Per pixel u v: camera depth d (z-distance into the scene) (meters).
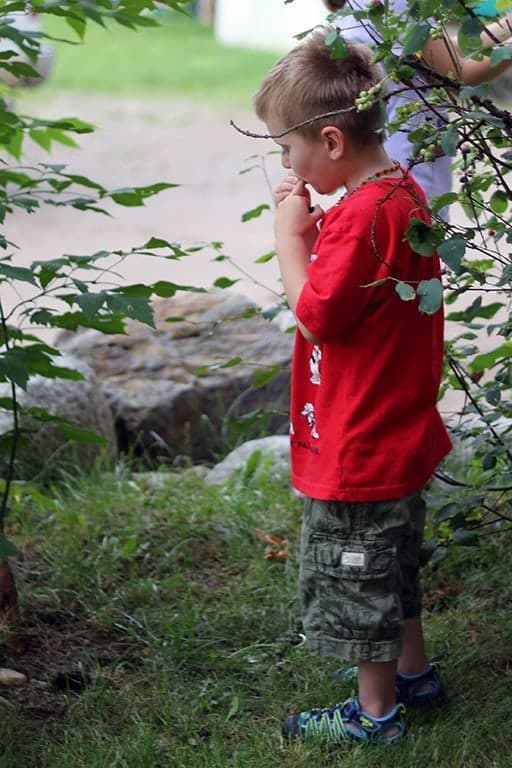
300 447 3.92
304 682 4.39
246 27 34.12
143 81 27.09
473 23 3.44
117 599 4.98
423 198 3.97
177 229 14.12
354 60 3.84
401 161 5.08
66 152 19.03
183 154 18.98
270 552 5.43
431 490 5.31
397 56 3.60
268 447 6.64
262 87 3.94
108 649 4.65
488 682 4.29
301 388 3.91
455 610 4.88
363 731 3.91
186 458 6.98
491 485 4.69
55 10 4.32
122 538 5.55
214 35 35.97
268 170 17.70
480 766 3.81
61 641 4.70
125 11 4.39
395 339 3.71
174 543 5.54
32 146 19.23
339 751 3.91
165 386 7.35
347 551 3.78
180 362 7.53
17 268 4.21
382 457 3.71
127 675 4.45
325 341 3.70
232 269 12.10
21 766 3.85
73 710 4.16
